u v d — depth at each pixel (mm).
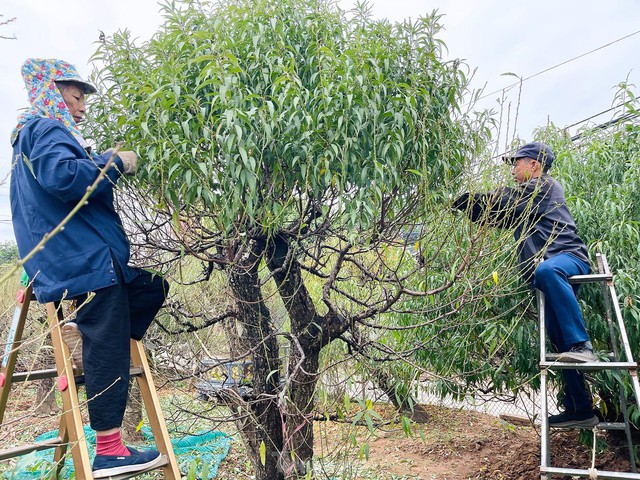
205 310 4379
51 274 2244
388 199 3086
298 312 3646
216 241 3332
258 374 3865
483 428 7488
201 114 2520
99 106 2947
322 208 2994
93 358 2238
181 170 2496
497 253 3342
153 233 3373
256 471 3857
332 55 2629
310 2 3070
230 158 2449
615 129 4715
